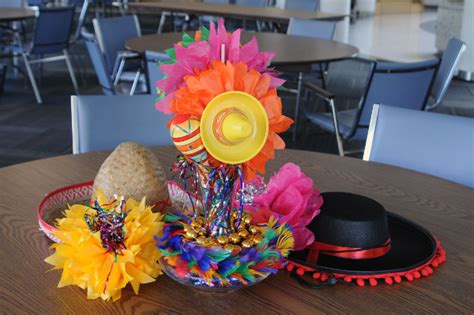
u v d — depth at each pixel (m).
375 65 2.80
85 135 1.96
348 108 5.45
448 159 1.82
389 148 1.89
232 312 0.97
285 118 0.94
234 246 0.94
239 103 0.90
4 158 3.81
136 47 3.51
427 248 1.17
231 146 0.90
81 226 0.98
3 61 6.87
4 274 1.07
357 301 1.01
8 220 1.28
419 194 1.50
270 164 1.67
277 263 1.00
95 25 4.08
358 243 1.09
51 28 5.00
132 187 1.12
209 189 0.96
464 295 1.04
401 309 0.99
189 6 5.83
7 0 5.93
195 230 0.96
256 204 1.10
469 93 6.15
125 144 1.17
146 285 1.05
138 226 0.97
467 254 1.19
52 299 1.00
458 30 7.48
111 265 0.96
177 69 0.91
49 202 1.24
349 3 8.81
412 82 2.91
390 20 11.94
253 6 6.20
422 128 1.86
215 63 0.90
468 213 1.39
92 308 0.98
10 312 0.96
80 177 1.53
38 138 4.24
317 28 4.58
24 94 5.49
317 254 1.12
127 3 5.91
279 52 3.52
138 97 2.04
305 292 1.04
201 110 0.89
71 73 5.60
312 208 1.12
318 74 4.57
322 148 4.26
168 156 1.71
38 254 1.14
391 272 1.05
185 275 0.96
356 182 1.56
